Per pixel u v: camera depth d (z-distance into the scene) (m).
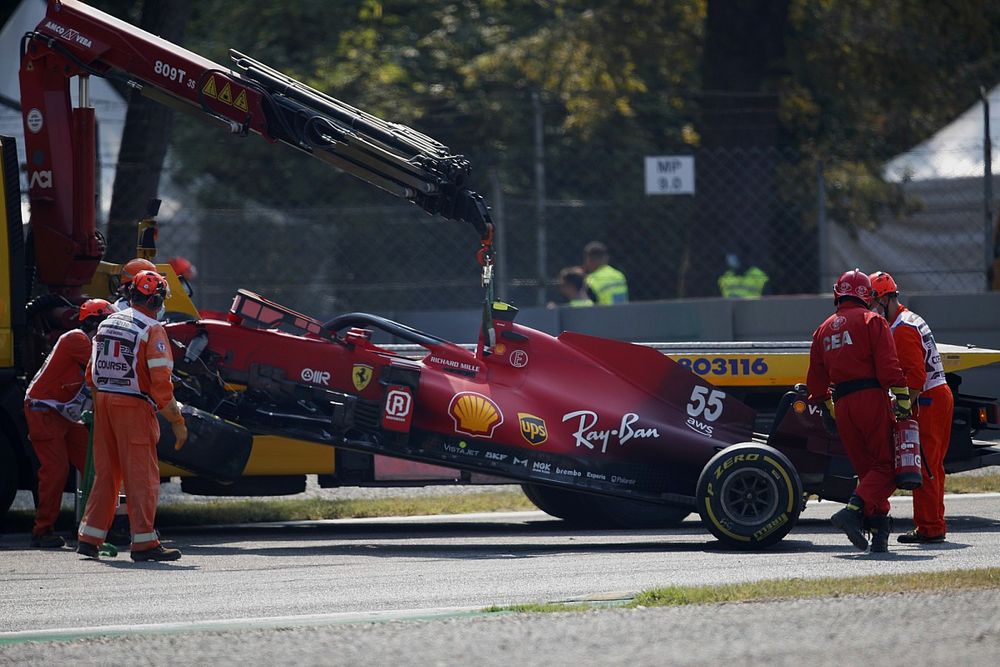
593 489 36.38
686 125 99.69
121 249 57.47
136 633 22.42
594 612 23.11
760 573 28.47
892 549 33.53
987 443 41.53
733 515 34.00
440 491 49.25
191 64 40.22
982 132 72.69
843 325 33.44
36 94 41.75
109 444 33.22
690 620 22.12
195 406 36.69
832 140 89.00
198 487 39.53
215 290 74.69
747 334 54.50
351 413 36.09
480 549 34.97
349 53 95.50
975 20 83.19
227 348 36.56
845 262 80.50
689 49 89.25
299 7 100.38
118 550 35.84
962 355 40.62
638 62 91.94
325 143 38.94
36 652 20.78
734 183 72.50
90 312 36.62
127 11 104.62
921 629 21.16
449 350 36.94
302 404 37.16
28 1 58.47
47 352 40.31
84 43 41.09
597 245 65.31
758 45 76.25
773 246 74.75
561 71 91.75
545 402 36.59
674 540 36.97
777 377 41.19
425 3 105.56
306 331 37.31
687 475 36.81
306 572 30.31
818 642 20.34
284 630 22.25
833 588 24.88
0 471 38.81
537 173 59.75
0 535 39.50
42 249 42.03
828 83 86.44
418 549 35.09
